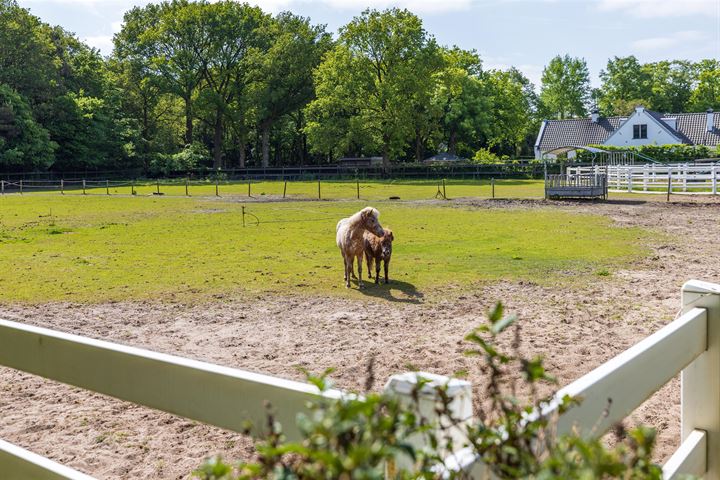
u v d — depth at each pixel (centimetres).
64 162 6800
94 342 223
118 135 7062
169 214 2825
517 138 8250
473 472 133
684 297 266
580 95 10206
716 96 9462
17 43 6397
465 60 7825
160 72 7281
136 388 210
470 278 1276
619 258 1479
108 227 2323
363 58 6181
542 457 150
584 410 171
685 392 268
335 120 6488
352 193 4200
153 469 487
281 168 6756
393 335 877
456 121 7412
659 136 6569
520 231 2008
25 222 2542
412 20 6125
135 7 7706
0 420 594
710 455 260
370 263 1312
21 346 251
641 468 122
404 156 7425
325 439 111
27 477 247
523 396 557
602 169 3831
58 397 655
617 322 919
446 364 735
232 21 7369
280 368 745
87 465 497
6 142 6097
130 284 1280
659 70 10025
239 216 2681
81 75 7200
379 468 146
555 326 902
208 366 193
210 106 7131
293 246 1788
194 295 1172
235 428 184
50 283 1302
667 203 2814
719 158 5284
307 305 1079
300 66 6981
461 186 4897
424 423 143
